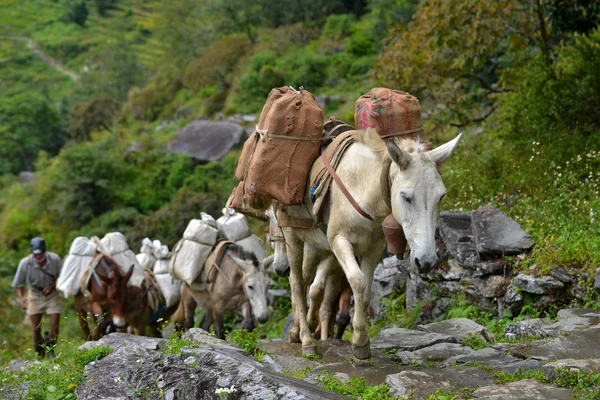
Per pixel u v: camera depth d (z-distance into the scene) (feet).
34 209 106.63
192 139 104.32
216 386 15.49
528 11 42.04
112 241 35.86
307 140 18.72
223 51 126.72
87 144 120.67
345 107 95.04
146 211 97.50
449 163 38.27
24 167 176.86
